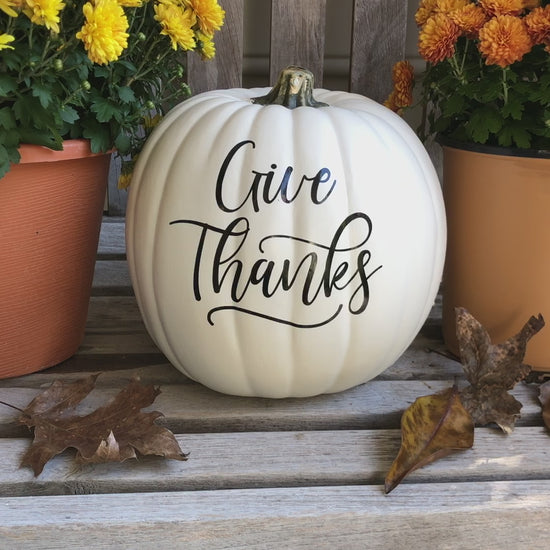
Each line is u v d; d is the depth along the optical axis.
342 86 1.62
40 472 0.86
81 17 0.88
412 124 1.62
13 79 0.86
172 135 0.95
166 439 0.89
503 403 1.00
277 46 1.39
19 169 0.91
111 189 1.56
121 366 1.11
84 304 1.11
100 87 1.00
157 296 0.95
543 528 0.87
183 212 0.91
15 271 0.97
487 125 1.02
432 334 1.27
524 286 1.09
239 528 0.83
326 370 0.95
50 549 0.81
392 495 0.87
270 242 0.88
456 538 0.86
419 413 0.94
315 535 0.84
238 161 0.89
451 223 1.14
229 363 0.94
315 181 0.88
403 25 1.39
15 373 1.05
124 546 0.82
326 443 0.95
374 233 0.90
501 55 0.95
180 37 0.94
